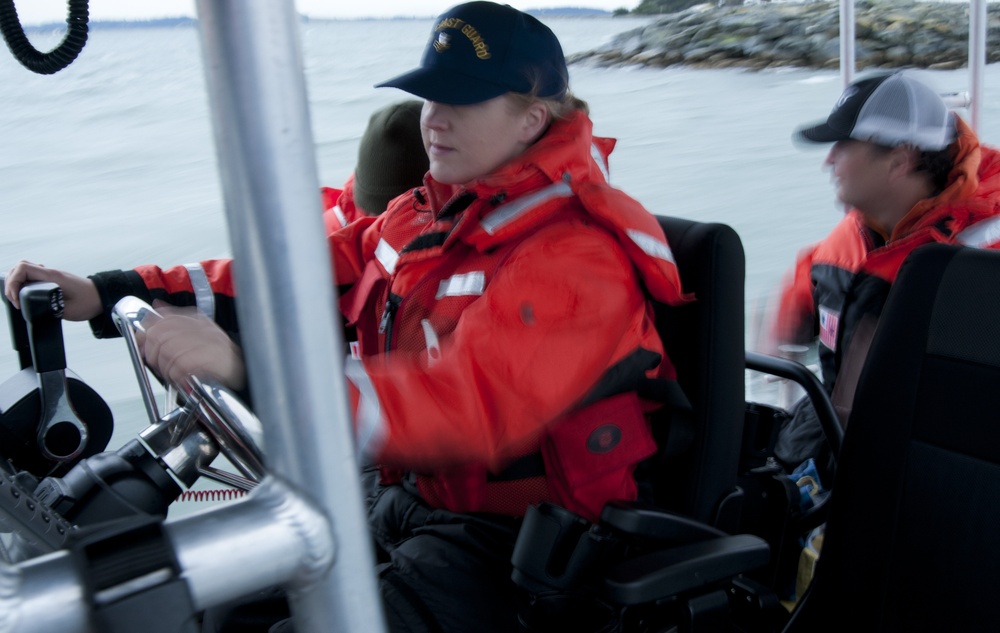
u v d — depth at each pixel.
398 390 1.14
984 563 1.31
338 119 2.77
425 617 1.35
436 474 1.52
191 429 1.16
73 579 0.40
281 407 0.46
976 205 2.06
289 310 0.44
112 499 1.10
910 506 1.39
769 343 2.60
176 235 3.10
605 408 1.46
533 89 1.54
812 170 4.31
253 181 0.43
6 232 3.04
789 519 1.91
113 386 2.19
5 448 1.29
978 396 1.32
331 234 1.97
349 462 0.47
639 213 1.42
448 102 1.51
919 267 1.41
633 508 1.35
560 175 1.48
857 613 1.46
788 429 2.35
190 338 0.92
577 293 1.32
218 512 0.44
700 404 1.56
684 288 1.58
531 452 1.47
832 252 2.37
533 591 1.30
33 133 3.38
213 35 0.42
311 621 0.47
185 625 0.41
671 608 1.36
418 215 1.80
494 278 1.38
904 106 2.07
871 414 1.44
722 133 4.32
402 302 1.59
